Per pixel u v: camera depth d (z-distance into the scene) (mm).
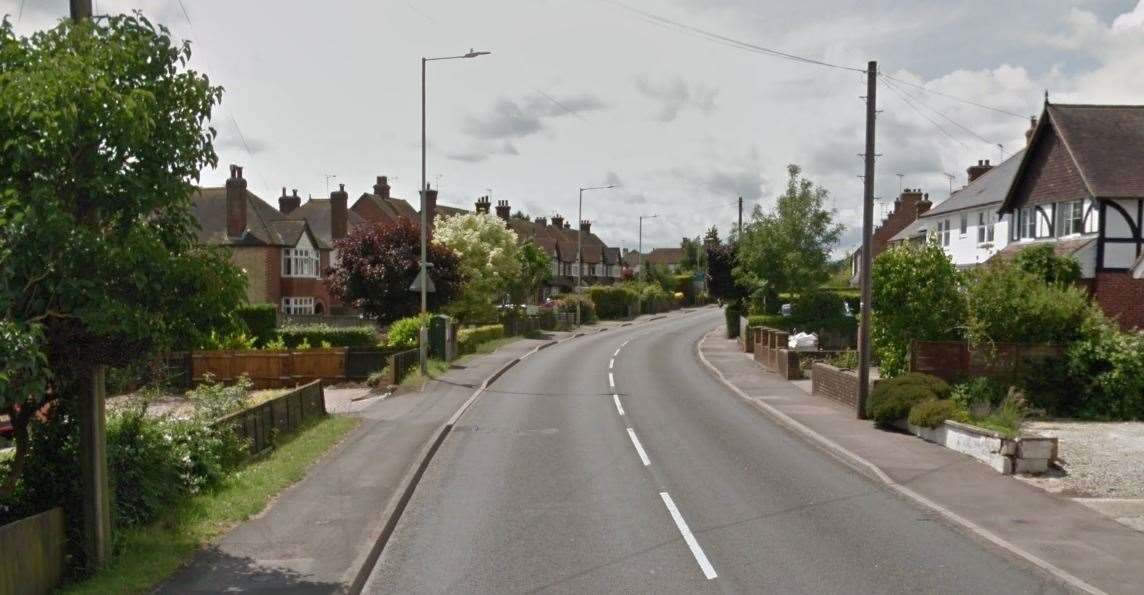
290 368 31141
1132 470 14820
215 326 9688
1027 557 10047
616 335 57438
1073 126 34062
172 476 11445
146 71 8891
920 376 19797
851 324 43781
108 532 8992
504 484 14195
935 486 13859
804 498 13156
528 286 64688
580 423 21000
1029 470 14648
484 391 27766
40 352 7316
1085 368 20266
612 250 121375
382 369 31359
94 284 7945
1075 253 31625
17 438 8852
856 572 9500
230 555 9570
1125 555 10203
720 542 10688
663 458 16469
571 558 10016
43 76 7973
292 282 51844
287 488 13148
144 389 12891
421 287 30359
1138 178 31953
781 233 45688
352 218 68875
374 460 15492
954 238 49656
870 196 20812
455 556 10141
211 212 51656
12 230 7562
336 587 8477
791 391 26875
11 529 7531
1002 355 20766
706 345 47219
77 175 8312
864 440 17953
